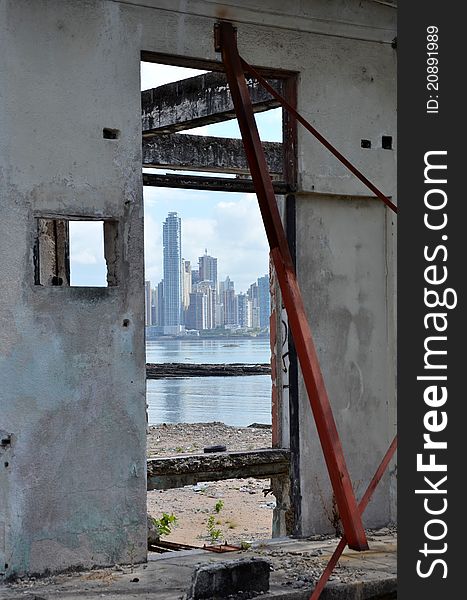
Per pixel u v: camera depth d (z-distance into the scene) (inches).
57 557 312.5
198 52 343.6
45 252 491.5
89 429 320.2
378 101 389.4
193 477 407.8
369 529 384.5
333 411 377.1
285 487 430.0
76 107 320.2
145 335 333.4
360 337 385.1
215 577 282.5
